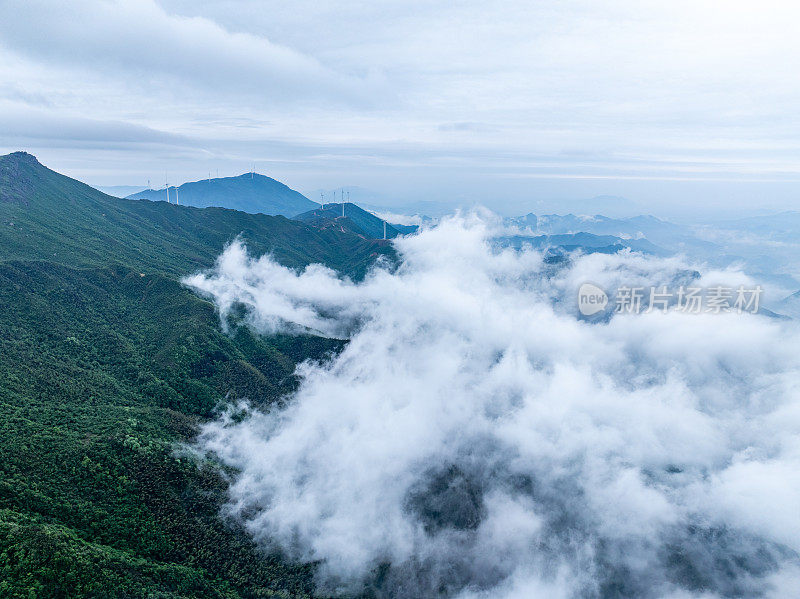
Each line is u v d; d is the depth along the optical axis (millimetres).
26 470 116688
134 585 99312
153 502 125812
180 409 181875
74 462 124125
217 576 120812
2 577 87000
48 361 169250
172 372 194250
